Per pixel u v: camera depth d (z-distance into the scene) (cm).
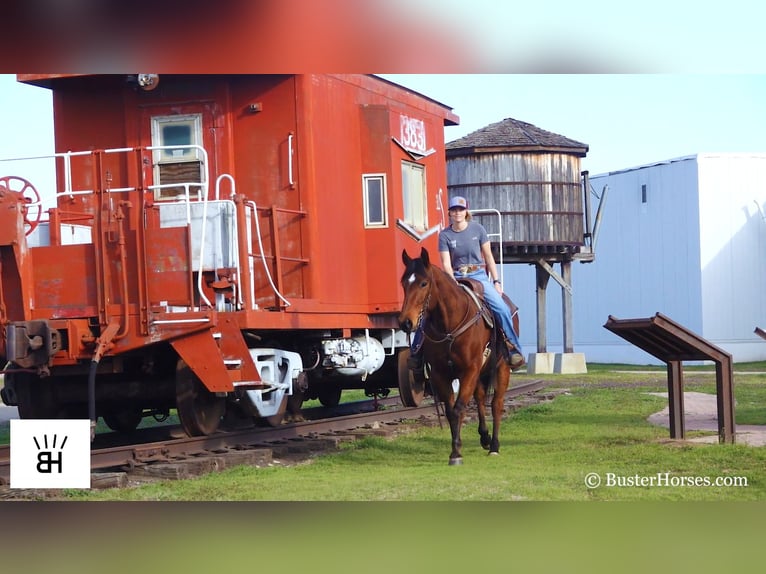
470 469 1030
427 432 1408
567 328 3100
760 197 3594
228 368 1132
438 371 1085
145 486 947
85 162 1361
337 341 1404
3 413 2064
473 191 2883
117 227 1149
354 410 1831
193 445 1158
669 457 1066
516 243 2869
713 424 1414
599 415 1588
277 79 1323
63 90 1370
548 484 924
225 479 991
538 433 1352
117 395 1312
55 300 1169
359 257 1461
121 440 1368
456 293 1071
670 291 3662
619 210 3903
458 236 1162
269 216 1312
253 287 1216
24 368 1147
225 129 1324
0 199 1155
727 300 3550
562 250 2964
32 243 1290
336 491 895
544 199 2903
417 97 1667
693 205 3544
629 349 3900
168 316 1138
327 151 1369
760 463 1023
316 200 1328
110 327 1139
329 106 1381
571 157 2964
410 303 1016
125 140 1345
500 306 1142
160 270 1144
